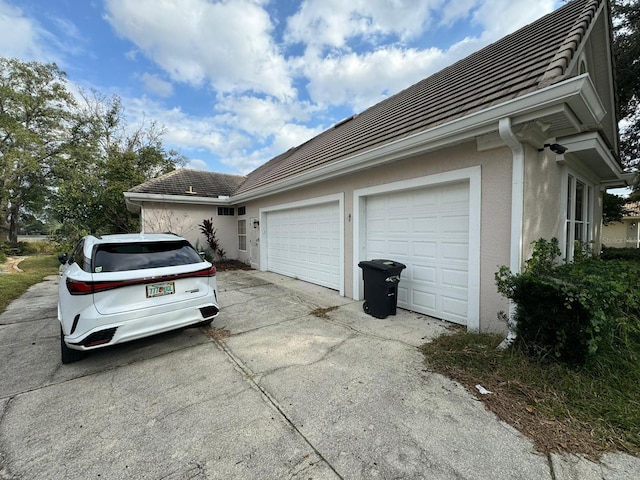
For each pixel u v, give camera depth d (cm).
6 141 2023
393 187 518
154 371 312
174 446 203
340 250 654
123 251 349
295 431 217
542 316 291
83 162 2061
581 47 374
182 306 353
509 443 201
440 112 457
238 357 346
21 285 745
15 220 2244
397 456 192
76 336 294
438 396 260
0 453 195
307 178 679
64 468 183
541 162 400
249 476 177
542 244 352
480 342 356
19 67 2050
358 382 286
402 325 451
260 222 1030
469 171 402
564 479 170
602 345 279
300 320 483
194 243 1197
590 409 225
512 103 309
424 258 495
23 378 297
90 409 245
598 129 418
